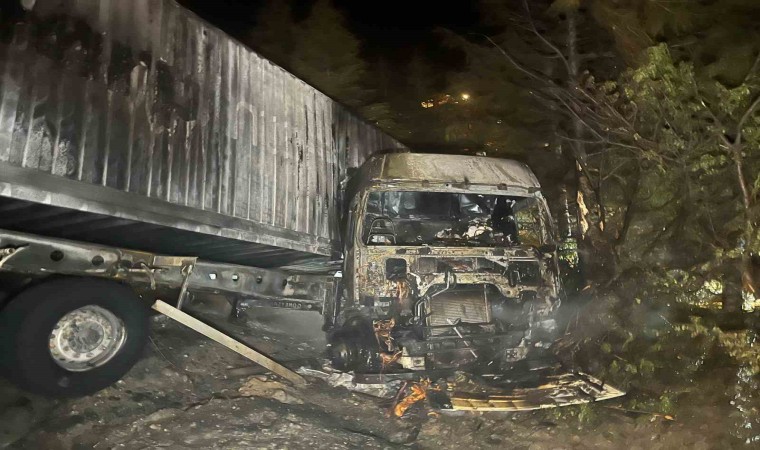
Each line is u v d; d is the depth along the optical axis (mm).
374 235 6797
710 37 7977
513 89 11305
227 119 5922
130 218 4852
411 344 5812
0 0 4098
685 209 7723
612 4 8273
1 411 4387
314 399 5785
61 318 4656
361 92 14117
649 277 7516
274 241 6406
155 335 6301
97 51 4688
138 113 4984
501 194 6555
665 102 7305
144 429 4543
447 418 5531
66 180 4391
